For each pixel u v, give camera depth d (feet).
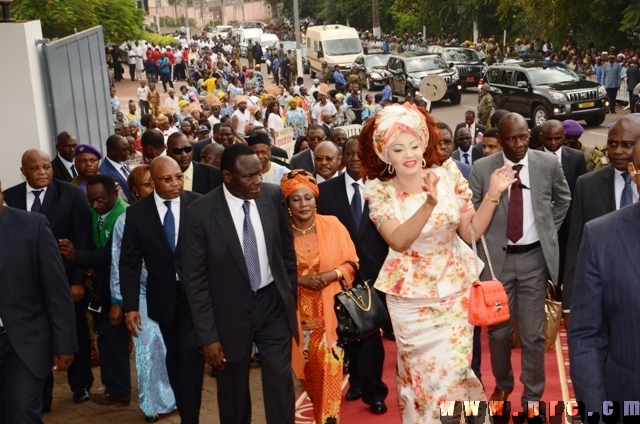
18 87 27.81
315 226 18.79
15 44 27.55
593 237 11.50
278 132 54.08
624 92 87.56
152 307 19.17
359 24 223.92
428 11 160.66
